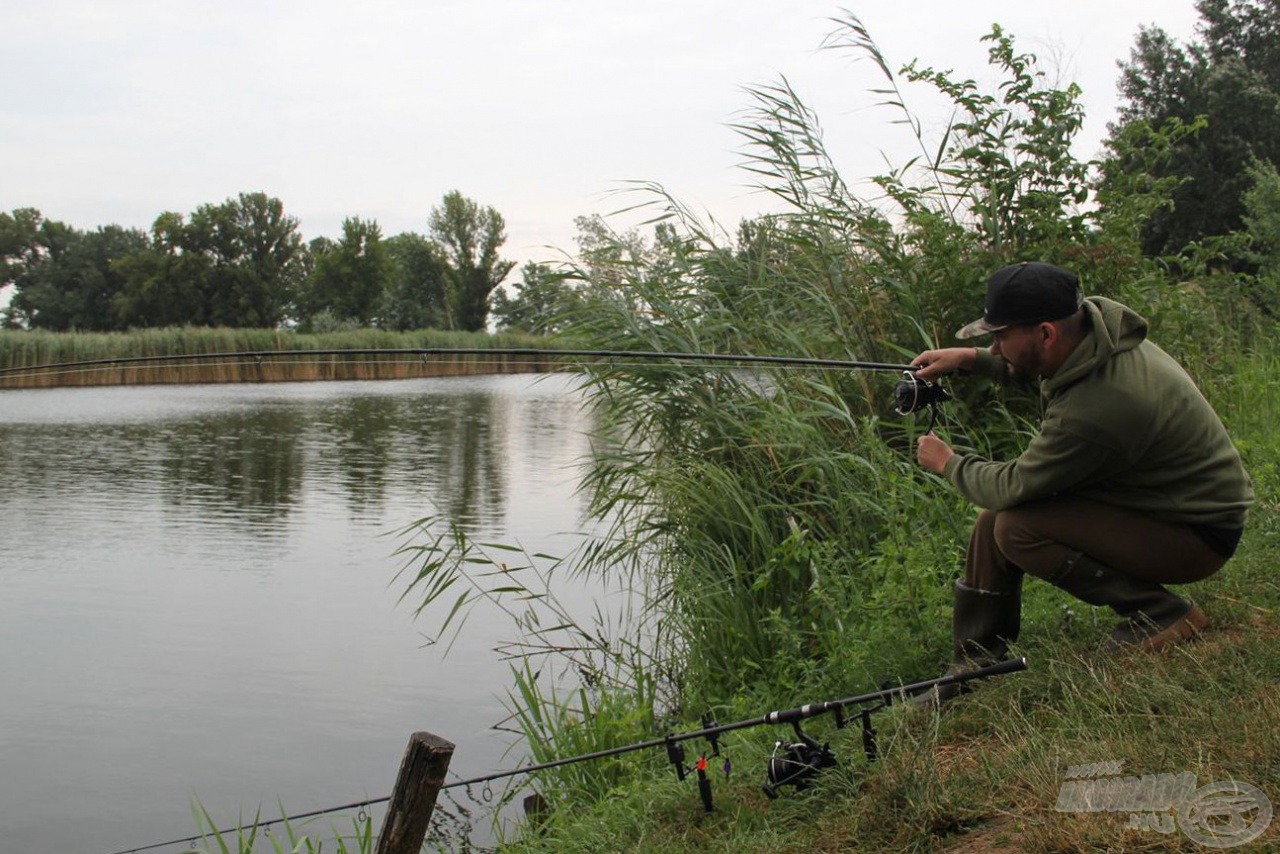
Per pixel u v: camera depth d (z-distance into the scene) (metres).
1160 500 3.76
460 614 8.90
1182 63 26.36
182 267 96.00
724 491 6.88
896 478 6.05
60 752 6.35
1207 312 8.02
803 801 3.60
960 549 5.57
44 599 9.45
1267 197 11.84
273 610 9.15
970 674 3.83
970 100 7.37
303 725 6.75
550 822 4.91
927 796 3.18
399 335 53.09
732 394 7.51
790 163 7.73
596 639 7.80
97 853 5.21
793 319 7.64
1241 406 7.80
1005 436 6.66
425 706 7.02
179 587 9.85
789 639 5.80
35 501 14.26
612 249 7.84
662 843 3.73
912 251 7.36
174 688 7.32
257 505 13.95
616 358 7.48
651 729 6.00
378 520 12.89
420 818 3.18
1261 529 5.18
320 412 29.23
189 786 5.98
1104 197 7.21
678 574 6.98
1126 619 4.02
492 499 14.16
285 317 102.56
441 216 86.88
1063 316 3.68
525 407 31.77
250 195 100.00
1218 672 3.52
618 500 7.80
